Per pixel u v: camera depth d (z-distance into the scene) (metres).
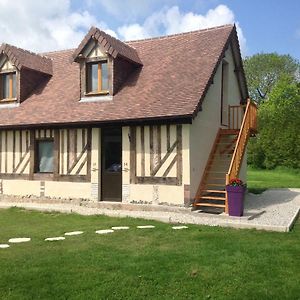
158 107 12.36
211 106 14.12
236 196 10.95
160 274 6.24
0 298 5.38
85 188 13.70
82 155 13.78
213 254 7.30
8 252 7.49
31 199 14.66
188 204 11.92
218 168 14.55
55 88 16.19
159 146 12.42
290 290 5.67
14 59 15.95
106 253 7.38
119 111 13.03
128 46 15.88
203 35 15.55
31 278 6.05
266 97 50.12
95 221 10.86
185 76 13.42
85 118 13.39
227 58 15.91
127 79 14.66
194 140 12.40
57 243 8.22
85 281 5.93
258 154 35.81
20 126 14.52
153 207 12.32
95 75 14.56
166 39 16.33
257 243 8.10
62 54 18.62
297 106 37.94
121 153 13.27
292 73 49.50
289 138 32.84
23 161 14.88
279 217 11.05
